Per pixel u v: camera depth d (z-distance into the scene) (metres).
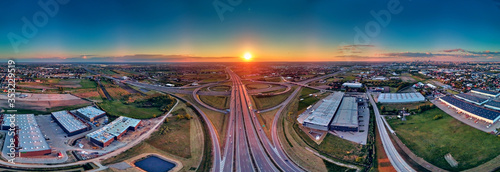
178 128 118.56
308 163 85.62
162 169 80.69
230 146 100.69
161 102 168.62
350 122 116.69
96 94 184.75
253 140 106.56
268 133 114.50
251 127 122.81
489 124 103.56
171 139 105.00
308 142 102.19
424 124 114.06
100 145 95.50
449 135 98.38
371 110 144.25
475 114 114.19
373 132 109.88
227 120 134.75
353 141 100.56
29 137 96.25
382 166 81.00
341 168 81.38
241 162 87.12
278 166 84.00
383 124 119.81
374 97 180.75
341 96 172.88
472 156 81.12
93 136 99.88
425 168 78.56
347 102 156.00
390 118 127.56
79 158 84.75
